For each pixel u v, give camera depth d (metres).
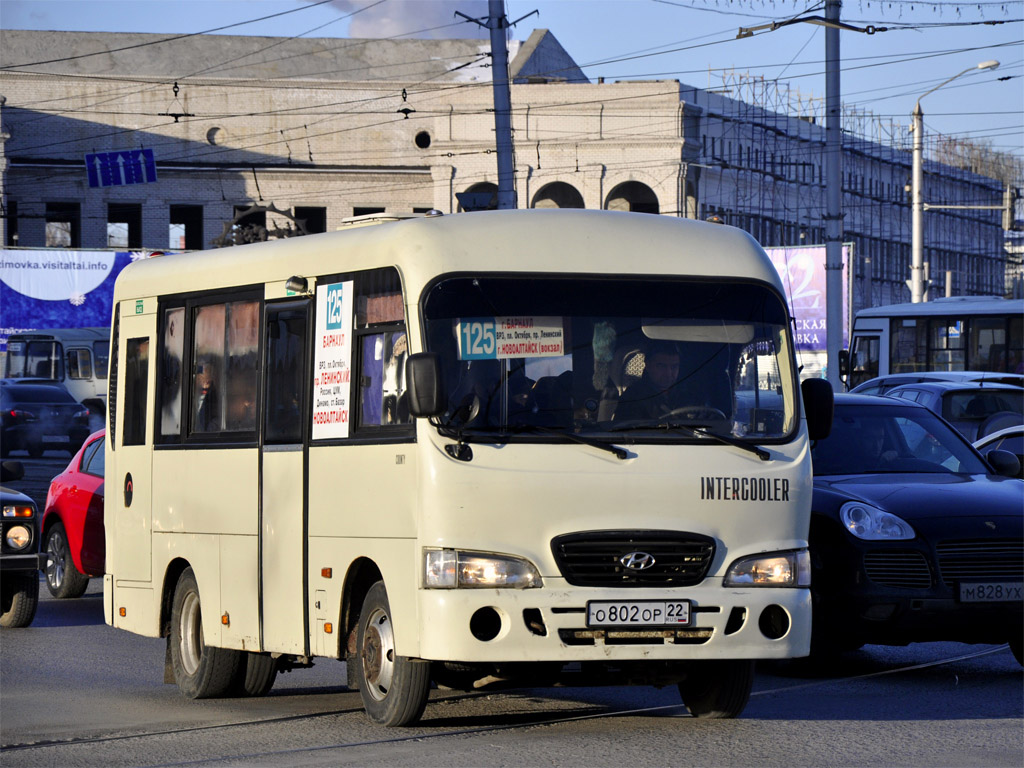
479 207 23.89
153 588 20.44
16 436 77.94
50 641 25.52
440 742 15.46
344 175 130.25
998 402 38.50
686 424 15.80
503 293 15.65
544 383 15.53
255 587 18.09
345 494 16.44
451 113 123.88
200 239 130.25
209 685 19.05
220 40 133.25
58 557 32.16
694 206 126.50
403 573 15.45
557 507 15.16
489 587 14.98
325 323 17.12
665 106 120.38
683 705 18.28
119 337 21.72
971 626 19.97
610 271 16.02
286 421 17.66
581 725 16.61
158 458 20.39
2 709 18.36
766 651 15.62
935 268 192.12
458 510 14.99
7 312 99.06
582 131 121.94
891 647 24.41
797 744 15.36
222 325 19.19
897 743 15.45
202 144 129.50
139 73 130.25
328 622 16.72
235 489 18.55
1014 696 19.03
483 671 15.82
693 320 16.11
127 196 128.12
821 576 20.48
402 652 15.48
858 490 21.09
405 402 15.55
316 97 130.75
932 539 20.00
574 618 15.05
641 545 15.33
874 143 174.25
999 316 65.94
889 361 68.81
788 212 149.88
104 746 15.68
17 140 126.81
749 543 15.73
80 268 99.94
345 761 14.54
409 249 15.75
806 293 92.62
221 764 14.55
